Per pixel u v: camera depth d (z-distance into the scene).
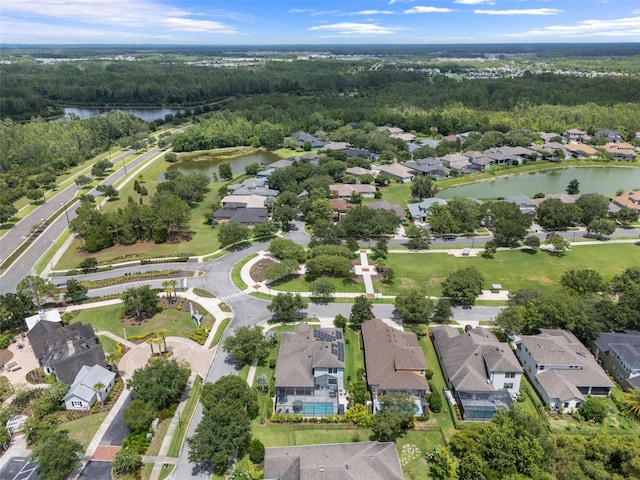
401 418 62.69
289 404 69.75
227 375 74.19
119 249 126.50
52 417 64.88
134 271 113.19
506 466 56.31
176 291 103.62
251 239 132.50
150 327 90.44
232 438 58.50
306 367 72.50
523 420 61.53
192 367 78.62
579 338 86.00
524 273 113.38
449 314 89.75
